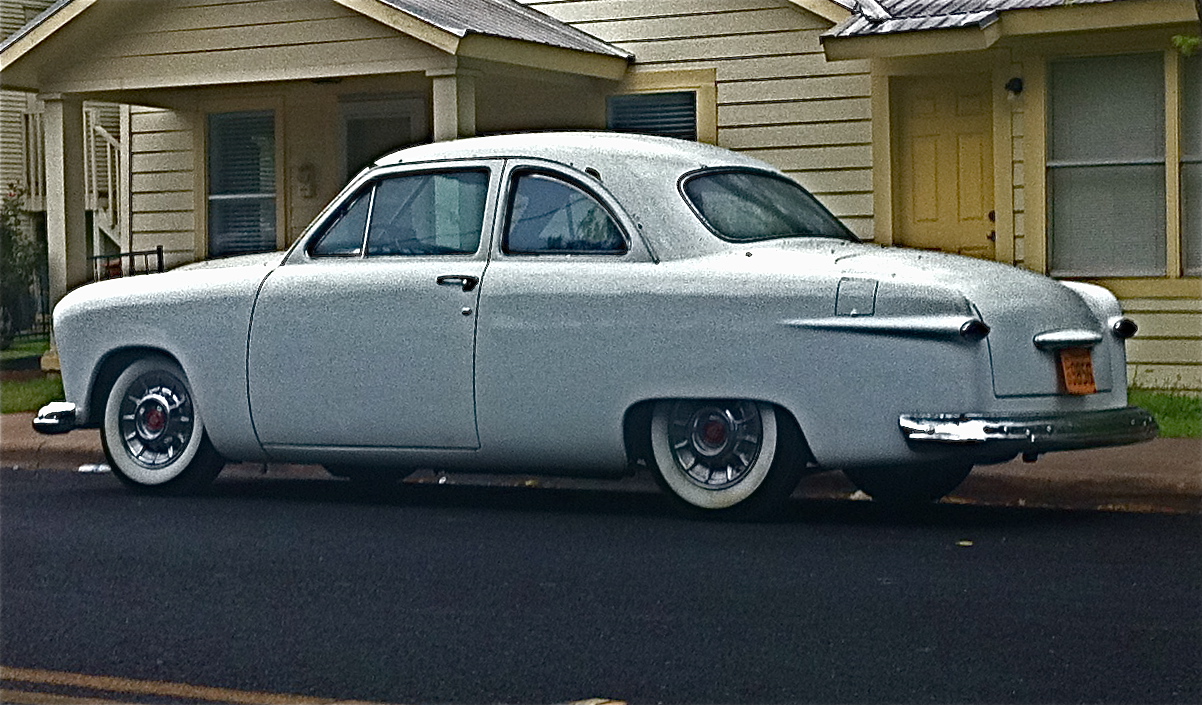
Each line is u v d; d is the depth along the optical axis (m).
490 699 5.63
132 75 16.56
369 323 9.35
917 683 5.72
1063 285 8.99
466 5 16.41
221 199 18.86
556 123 17.27
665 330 8.68
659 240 8.84
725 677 5.83
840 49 14.47
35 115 25.36
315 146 18.36
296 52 15.79
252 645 6.40
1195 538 8.38
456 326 9.13
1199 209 14.54
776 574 7.48
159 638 6.54
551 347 8.92
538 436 8.99
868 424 8.32
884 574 7.46
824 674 5.84
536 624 6.64
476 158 9.34
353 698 5.68
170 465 10.17
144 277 10.21
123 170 19.23
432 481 11.08
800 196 9.73
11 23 25.94
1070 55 14.82
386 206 9.52
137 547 8.41
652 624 6.60
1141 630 6.40
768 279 8.55
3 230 21.88
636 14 16.88
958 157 15.63
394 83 17.91
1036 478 9.80
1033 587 7.16
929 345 8.22
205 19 16.19
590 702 5.55
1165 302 14.58
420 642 6.39
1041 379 8.42
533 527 8.87
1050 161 14.99
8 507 9.84
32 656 6.29
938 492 9.64
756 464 8.70
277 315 9.60
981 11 14.21
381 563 7.91
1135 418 8.77
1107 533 8.54
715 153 9.61
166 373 10.17
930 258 8.75
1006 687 5.66
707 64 16.62
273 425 9.65
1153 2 13.56
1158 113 14.59
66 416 10.25
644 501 9.95
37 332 22.58
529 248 9.10
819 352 8.40
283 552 8.23
